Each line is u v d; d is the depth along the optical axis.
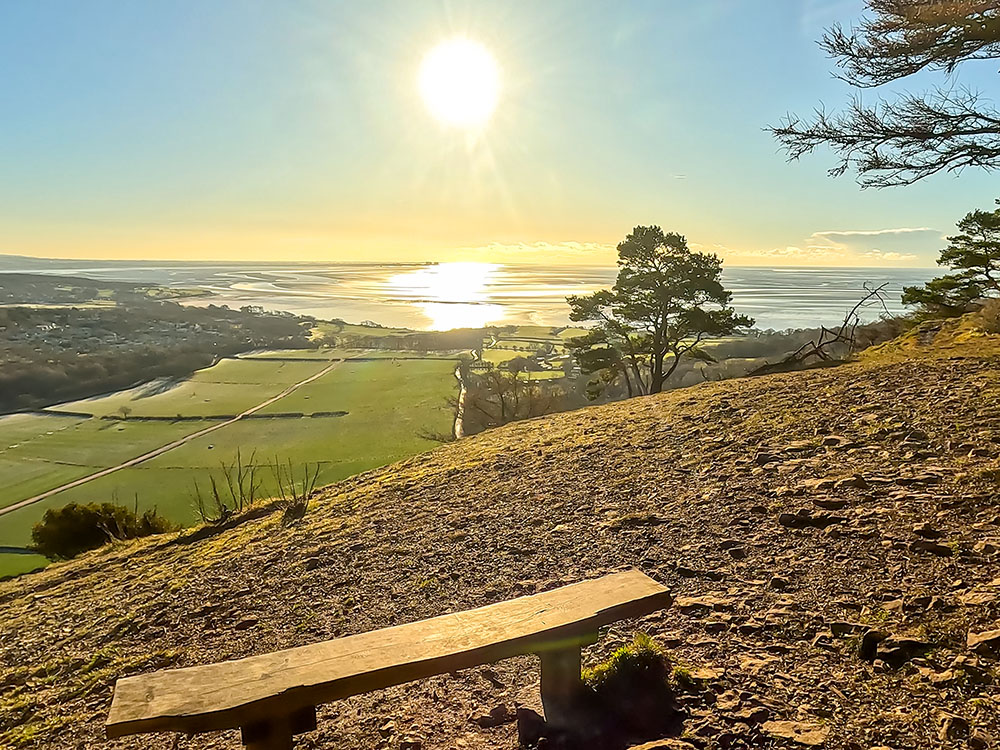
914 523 4.28
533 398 28.61
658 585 3.01
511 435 11.98
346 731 3.21
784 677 2.91
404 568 5.70
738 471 6.20
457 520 6.78
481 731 2.95
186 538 10.30
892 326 19.64
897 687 2.71
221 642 4.98
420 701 3.37
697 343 24.94
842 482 5.25
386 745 3.01
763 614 3.53
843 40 8.37
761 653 3.15
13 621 7.43
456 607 4.66
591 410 13.39
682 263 23.59
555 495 6.91
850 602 3.48
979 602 3.20
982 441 5.64
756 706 2.69
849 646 3.07
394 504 8.19
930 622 3.13
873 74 8.49
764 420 8.09
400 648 2.53
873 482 5.16
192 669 2.43
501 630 2.65
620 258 24.19
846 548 4.15
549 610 2.80
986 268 20.59
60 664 5.32
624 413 11.41
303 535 7.70
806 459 6.14
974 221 20.94
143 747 3.66
